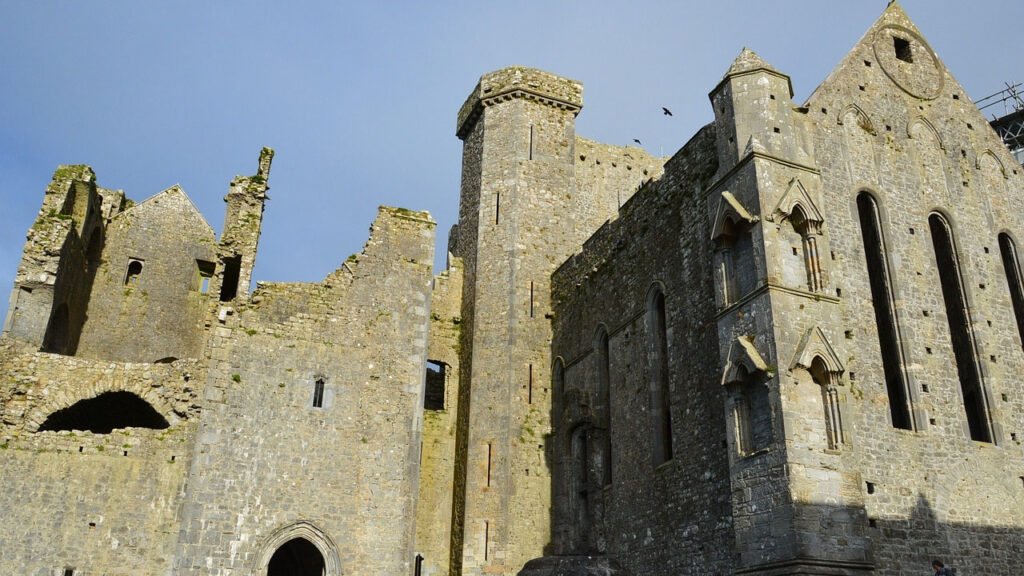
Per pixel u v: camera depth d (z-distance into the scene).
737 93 25.86
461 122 44.44
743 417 22.52
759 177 24.17
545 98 42.34
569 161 41.72
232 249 32.16
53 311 31.95
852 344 23.58
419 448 31.20
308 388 30.53
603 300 33.59
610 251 33.62
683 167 28.86
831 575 20.09
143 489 27.36
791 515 20.39
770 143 24.89
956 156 28.98
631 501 28.89
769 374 22.02
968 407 26.05
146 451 27.83
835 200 25.44
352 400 30.92
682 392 26.53
